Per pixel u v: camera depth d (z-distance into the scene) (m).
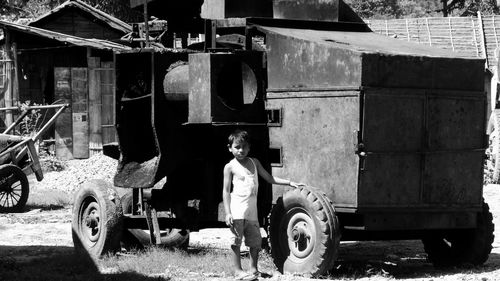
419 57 10.82
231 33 12.38
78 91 33.66
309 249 10.42
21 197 20.00
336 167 10.56
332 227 10.24
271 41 11.34
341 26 12.52
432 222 11.03
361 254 13.14
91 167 28.94
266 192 11.34
